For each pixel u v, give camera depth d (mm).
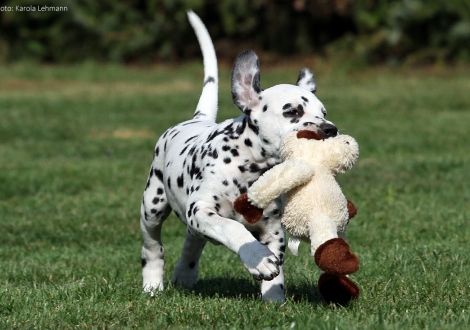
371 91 31406
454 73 36188
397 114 25359
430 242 10266
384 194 13578
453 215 11922
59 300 7457
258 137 7031
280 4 39812
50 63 42188
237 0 39875
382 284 7945
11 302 7395
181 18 40781
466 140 19984
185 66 40062
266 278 6297
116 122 24234
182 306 7027
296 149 6352
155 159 8398
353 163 6324
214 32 41281
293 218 6250
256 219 6324
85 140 21094
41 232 11742
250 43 41000
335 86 33469
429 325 6141
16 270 9438
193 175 7406
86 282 8430
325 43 40594
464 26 37562
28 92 32219
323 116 7043
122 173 16109
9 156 18516
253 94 7094
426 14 37531
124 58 41781
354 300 7004
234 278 8852
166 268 9617
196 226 6996
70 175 15930
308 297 7762
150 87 34000
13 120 24484
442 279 8055
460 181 14695
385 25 38750
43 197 14094
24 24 41781
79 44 42031
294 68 38406
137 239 11352
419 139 20172
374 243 10375
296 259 9664
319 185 6188
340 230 6277
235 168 7082
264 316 6523
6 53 41938
